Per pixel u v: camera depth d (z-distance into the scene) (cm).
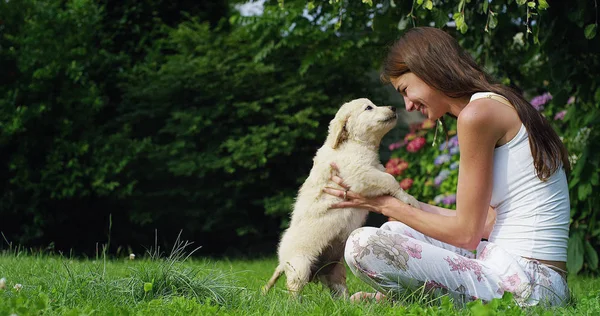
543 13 411
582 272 606
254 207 993
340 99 967
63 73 900
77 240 994
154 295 291
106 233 995
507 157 270
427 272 275
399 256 276
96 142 898
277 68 970
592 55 469
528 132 266
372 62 938
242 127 966
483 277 272
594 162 525
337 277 376
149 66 956
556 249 270
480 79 281
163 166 924
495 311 230
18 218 947
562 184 274
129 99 957
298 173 976
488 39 489
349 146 384
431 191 808
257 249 1018
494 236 281
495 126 264
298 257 355
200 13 1046
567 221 275
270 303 283
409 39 292
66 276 310
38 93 893
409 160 862
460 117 266
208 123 920
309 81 964
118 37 1004
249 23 913
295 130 925
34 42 890
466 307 259
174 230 1008
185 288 298
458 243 275
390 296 287
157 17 1008
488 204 269
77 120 905
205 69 923
